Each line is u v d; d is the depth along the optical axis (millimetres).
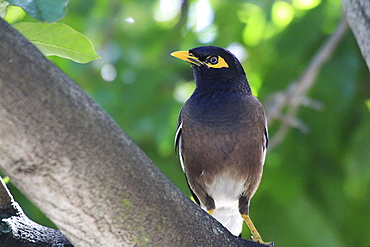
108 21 12297
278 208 11203
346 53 11430
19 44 3885
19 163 4008
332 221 11195
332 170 11469
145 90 11688
